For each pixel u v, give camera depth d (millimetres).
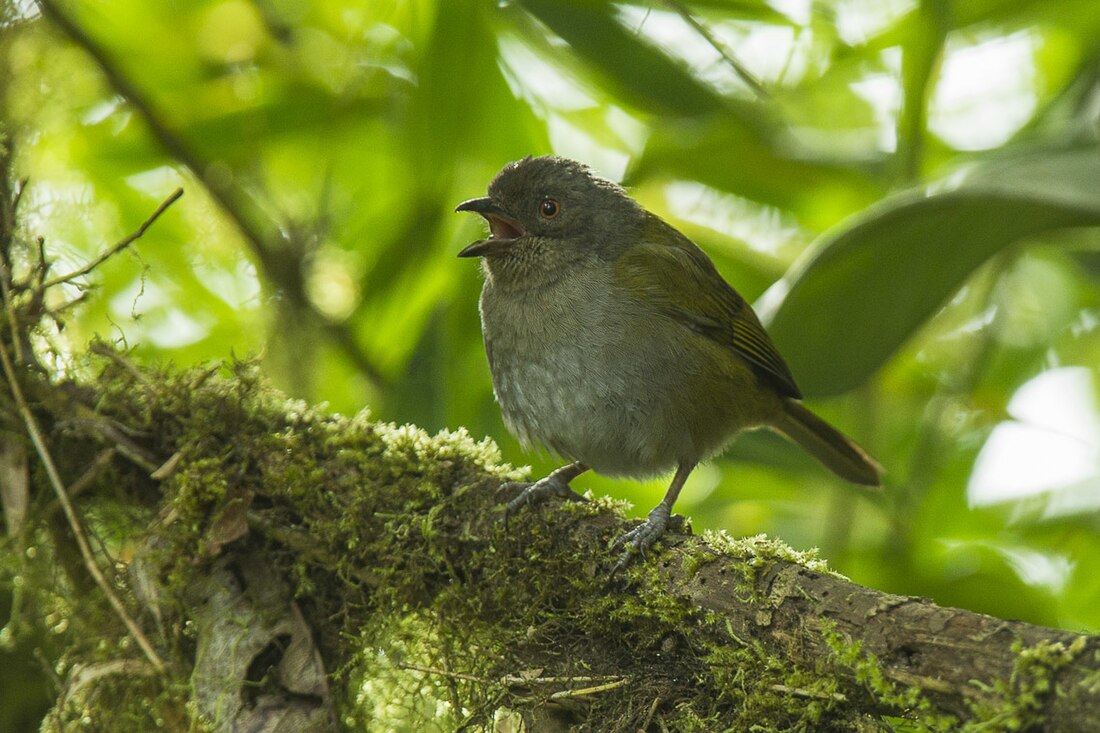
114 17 11680
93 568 6723
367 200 12250
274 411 7453
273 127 11633
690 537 6934
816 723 5973
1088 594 12906
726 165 11938
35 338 7367
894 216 7984
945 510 13031
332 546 7098
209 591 6926
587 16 10281
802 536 12539
